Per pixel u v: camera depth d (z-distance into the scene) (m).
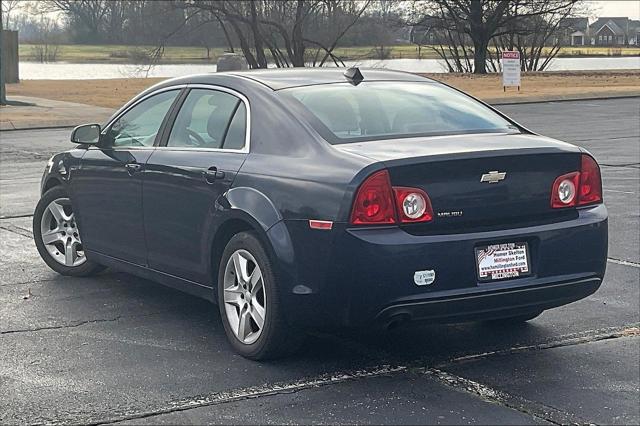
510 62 33.12
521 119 23.70
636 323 6.57
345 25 47.69
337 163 5.33
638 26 79.31
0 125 22.23
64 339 6.18
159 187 6.42
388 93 6.27
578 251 5.61
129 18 53.53
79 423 4.79
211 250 6.00
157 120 6.78
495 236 5.34
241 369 5.60
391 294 5.11
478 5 52.56
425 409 4.98
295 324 5.45
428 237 5.18
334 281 5.20
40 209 7.89
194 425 4.77
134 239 6.77
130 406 5.02
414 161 5.18
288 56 44.91
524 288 5.41
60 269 7.86
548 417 4.89
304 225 5.31
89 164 7.20
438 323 5.37
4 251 8.82
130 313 6.81
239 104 6.15
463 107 6.31
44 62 70.75
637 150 16.86
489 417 4.88
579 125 21.92
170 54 56.88
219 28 48.84
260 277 5.59
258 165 5.73
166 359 5.79
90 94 33.78
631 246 9.02
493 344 6.11
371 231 5.13
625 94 31.94
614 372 5.58
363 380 5.42
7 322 6.56
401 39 62.38
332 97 6.04
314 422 4.80
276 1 45.66
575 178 5.68
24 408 4.98
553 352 5.95
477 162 5.30
